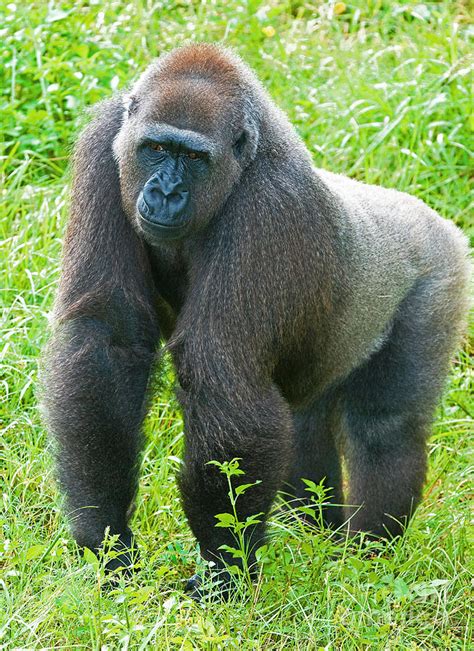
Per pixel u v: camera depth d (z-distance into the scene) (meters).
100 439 11.07
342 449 14.34
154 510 13.16
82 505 11.19
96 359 11.09
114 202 11.45
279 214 11.19
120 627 9.80
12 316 15.60
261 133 11.40
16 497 12.64
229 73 11.19
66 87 19.27
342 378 13.72
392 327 13.84
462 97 19.53
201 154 10.77
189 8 21.28
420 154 18.77
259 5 21.36
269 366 11.41
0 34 19.41
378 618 10.92
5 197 17.31
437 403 14.18
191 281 11.39
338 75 20.11
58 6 20.42
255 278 11.05
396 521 13.74
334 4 21.86
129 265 11.42
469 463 15.20
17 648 9.55
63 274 11.56
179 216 10.73
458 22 21.84
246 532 11.23
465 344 17.25
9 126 18.61
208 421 10.95
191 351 10.98
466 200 18.80
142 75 11.53
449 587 11.73
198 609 10.67
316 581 11.33
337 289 12.42
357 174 18.94
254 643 10.20
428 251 14.26
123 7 20.91
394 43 21.25
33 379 14.47
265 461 11.06
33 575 10.97
